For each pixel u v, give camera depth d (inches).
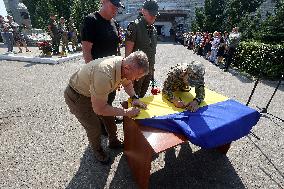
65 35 418.9
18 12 617.0
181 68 116.0
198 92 113.7
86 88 96.4
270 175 123.3
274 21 407.8
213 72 352.2
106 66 85.0
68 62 383.2
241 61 375.2
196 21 869.2
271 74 313.1
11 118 180.2
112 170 123.3
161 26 1310.3
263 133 164.1
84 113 106.3
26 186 113.5
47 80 278.7
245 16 589.3
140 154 101.4
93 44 120.0
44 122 174.1
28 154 136.9
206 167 127.1
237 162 132.1
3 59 395.2
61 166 126.8
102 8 117.7
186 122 100.3
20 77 290.2
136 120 101.8
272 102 228.2
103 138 150.0
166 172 122.4
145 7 135.9
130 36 140.5
